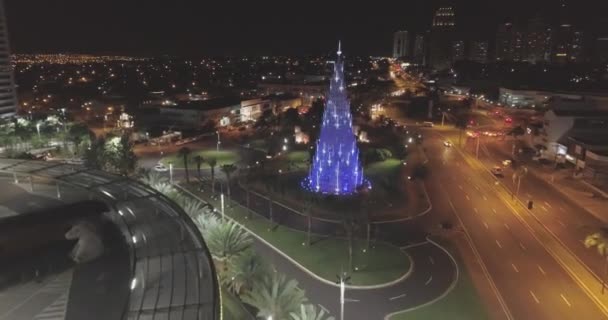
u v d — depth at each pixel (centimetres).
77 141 13250
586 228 8844
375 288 6588
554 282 6794
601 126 14062
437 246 8019
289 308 4653
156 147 15788
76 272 3566
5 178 5881
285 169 12938
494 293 6481
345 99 10725
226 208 9806
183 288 3022
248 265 5425
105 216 4356
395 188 11069
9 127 13850
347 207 9769
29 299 3256
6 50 17075
